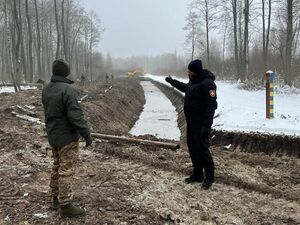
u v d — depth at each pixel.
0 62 67.44
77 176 7.71
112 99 22.98
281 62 38.34
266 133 10.70
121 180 7.56
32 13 51.62
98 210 5.99
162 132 18.00
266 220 6.00
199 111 7.06
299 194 6.99
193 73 7.11
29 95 21.53
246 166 8.70
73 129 5.45
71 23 61.91
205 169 7.26
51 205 6.10
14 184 7.02
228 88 29.41
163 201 6.59
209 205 6.52
